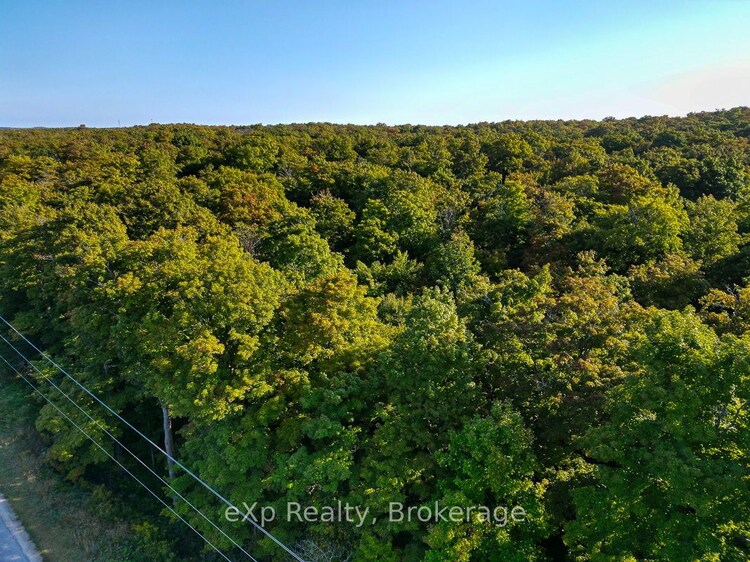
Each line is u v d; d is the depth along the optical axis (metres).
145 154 60.88
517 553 13.08
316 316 18.44
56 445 22.00
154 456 25.53
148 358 22.19
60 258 28.28
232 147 66.06
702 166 50.28
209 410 16.86
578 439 13.12
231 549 19.11
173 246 25.56
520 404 15.27
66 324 28.61
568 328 15.54
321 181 56.66
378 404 16.66
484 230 43.47
